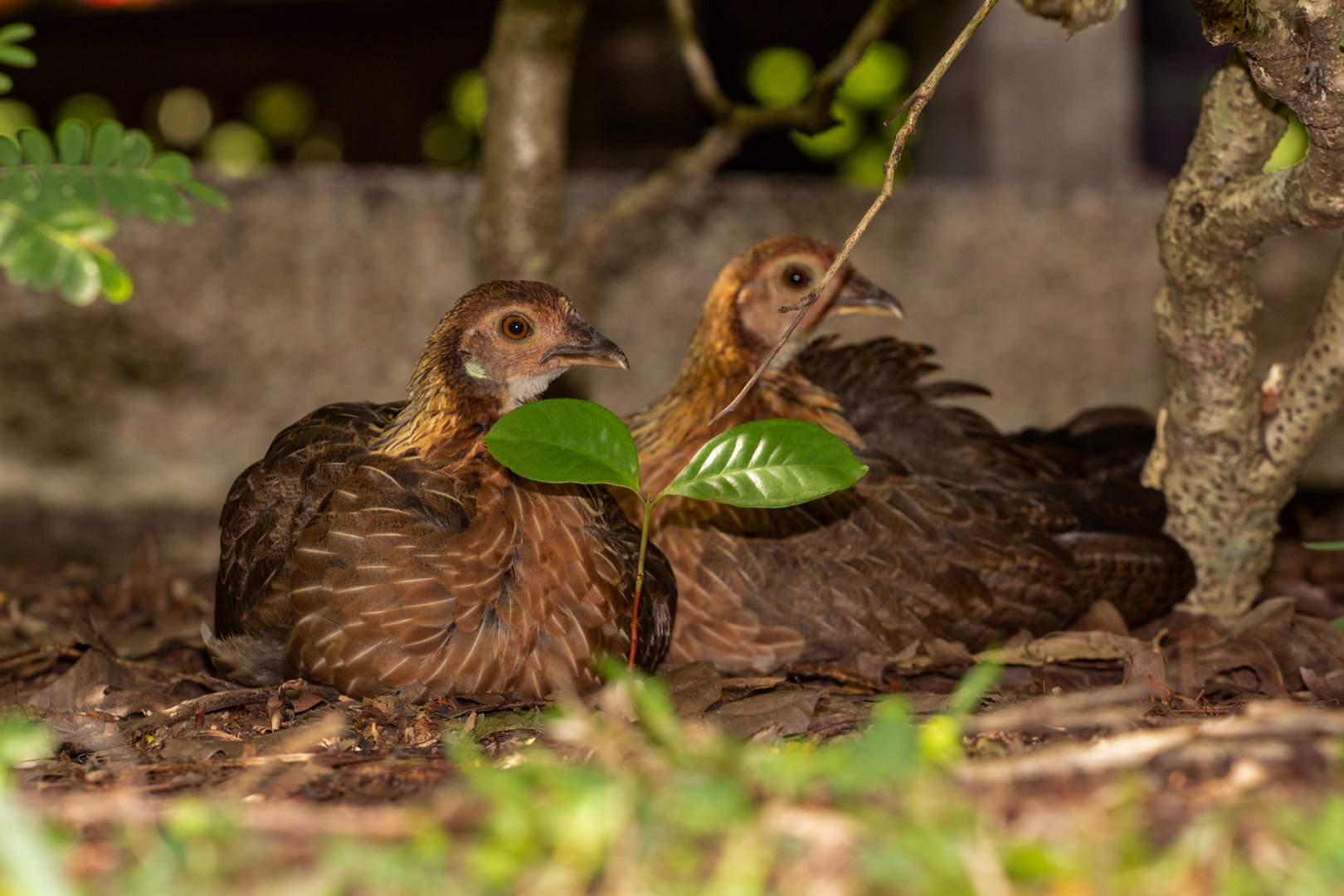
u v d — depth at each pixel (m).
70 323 13.90
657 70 17.06
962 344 15.11
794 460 6.70
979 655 8.70
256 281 14.21
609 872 4.00
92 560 13.73
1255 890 3.77
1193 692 7.79
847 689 8.14
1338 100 6.45
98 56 20.77
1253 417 9.24
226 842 4.29
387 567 6.88
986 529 9.03
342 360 14.44
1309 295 15.05
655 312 14.72
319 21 20.66
